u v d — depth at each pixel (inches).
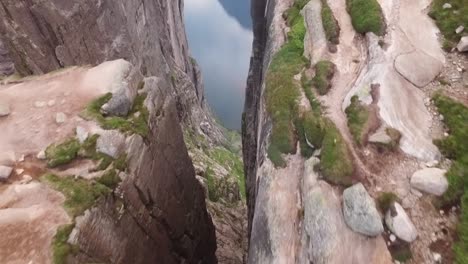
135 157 744.3
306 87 714.8
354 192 520.4
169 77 2428.6
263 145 714.8
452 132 592.4
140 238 785.6
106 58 1396.4
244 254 1583.4
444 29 729.6
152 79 907.4
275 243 549.6
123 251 704.4
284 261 528.7
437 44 715.4
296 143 661.3
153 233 856.3
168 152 938.1
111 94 779.4
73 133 717.9
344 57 751.1
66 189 625.0
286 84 739.4
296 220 566.9
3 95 821.9
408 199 528.7
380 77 662.5
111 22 1409.9
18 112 776.9
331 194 545.0
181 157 1059.3
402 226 491.8
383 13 772.0
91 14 1270.9
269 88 766.5
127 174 713.0
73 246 561.9
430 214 517.0
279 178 629.9
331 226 510.3
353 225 504.1
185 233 1095.0
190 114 2785.4
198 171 1929.1
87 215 601.9
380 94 641.0
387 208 513.7
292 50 825.5
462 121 598.5
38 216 584.4
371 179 550.0
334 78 715.4
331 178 556.4
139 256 783.1
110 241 656.4
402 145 585.0
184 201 1087.0
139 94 837.8
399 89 650.2
